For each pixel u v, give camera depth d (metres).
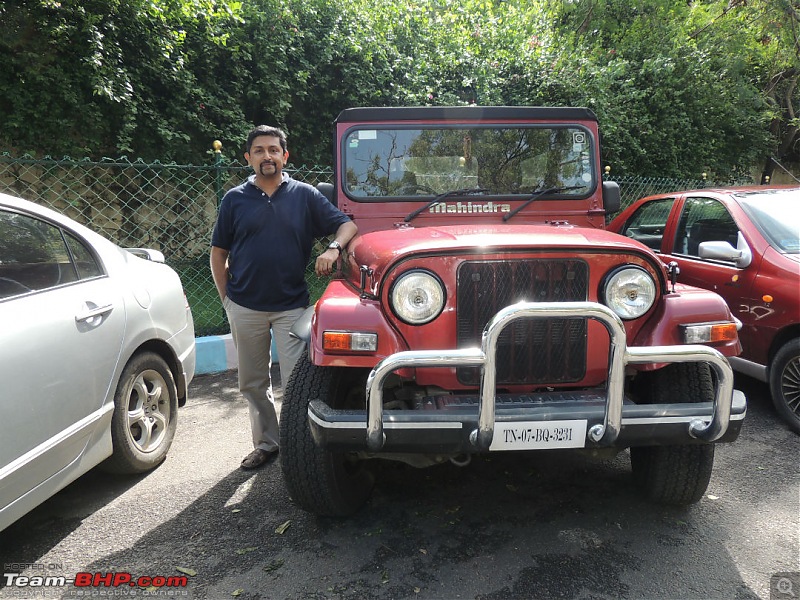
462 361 1.81
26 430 2.17
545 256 2.21
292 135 8.16
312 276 6.77
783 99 14.27
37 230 2.57
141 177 7.06
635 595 2.04
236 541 2.44
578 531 2.45
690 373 2.30
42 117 6.22
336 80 8.30
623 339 1.83
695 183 7.91
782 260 3.58
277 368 5.14
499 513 2.61
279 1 7.55
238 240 2.85
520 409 1.95
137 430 3.11
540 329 2.24
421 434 1.93
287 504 2.75
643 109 10.66
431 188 3.26
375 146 3.24
